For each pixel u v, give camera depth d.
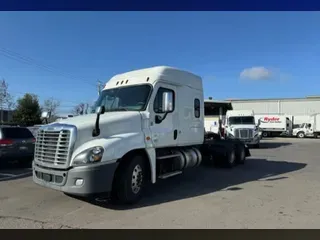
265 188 8.28
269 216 5.77
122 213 5.91
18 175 10.17
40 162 6.35
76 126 6.06
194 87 9.35
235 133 23.06
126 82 7.98
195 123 9.32
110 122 6.50
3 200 6.84
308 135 44.00
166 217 5.67
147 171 7.12
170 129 8.02
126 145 6.38
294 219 5.61
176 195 7.39
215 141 13.15
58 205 6.43
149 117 7.31
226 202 6.77
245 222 5.42
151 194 7.48
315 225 5.30
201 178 9.80
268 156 17.20
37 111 53.88
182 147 9.15
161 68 7.96
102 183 5.82
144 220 5.50
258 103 58.25
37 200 6.82
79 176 5.75
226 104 33.91
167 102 7.40
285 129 43.91
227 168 12.11
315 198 7.19
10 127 11.81
